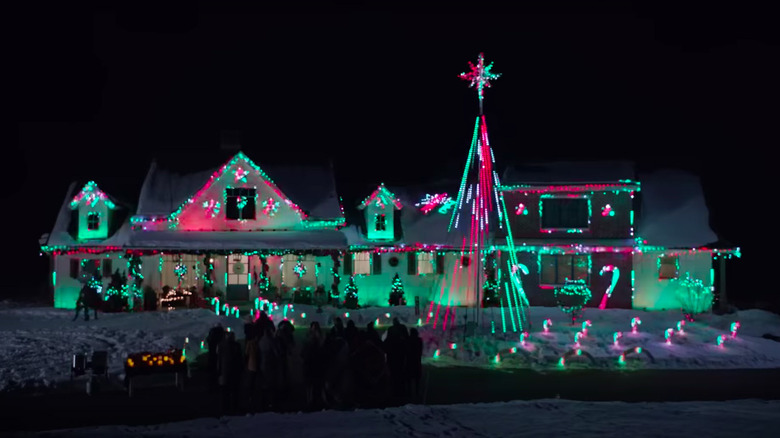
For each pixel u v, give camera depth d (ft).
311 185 131.34
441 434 40.09
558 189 119.44
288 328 55.93
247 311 112.16
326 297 121.90
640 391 55.88
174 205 122.21
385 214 128.57
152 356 54.49
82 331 84.48
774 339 82.79
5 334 81.76
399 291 122.52
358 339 53.52
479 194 100.89
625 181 118.32
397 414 45.42
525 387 57.52
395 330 54.65
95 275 119.14
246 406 51.11
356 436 39.65
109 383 58.03
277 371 50.72
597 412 45.88
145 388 56.59
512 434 40.04
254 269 124.47
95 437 39.34
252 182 123.65
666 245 118.01
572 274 119.65
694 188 130.52
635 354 68.85
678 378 61.21
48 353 68.80
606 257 118.62
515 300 112.88
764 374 63.05
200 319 94.68
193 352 74.59
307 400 51.52
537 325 92.02
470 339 76.84
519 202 121.80
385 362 52.95
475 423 42.75
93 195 122.52
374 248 123.75
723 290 119.55
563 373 63.36
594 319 101.45
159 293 118.52
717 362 67.21
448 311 110.22
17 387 55.93
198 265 124.36
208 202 121.80
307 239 119.75
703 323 97.09
